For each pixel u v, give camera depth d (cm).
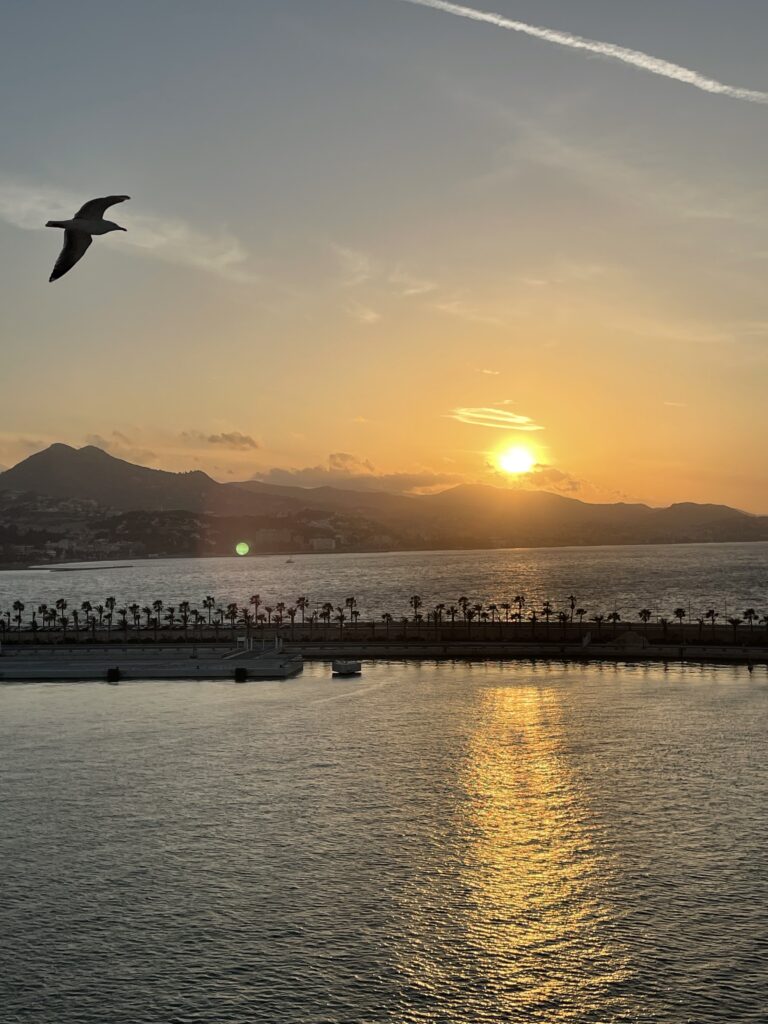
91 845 9662
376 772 12319
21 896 8438
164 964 7194
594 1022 6412
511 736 14288
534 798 11094
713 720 15200
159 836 9906
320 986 6869
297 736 14525
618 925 7769
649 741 13800
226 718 16088
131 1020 6419
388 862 9150
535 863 9081
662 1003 6612
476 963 7194
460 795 11250
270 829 10094
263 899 8319
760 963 7100
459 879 8725
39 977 7019
